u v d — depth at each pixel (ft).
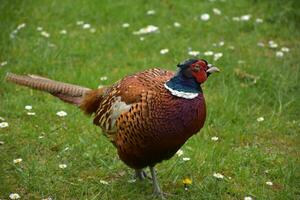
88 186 28.27
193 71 24.58
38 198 27.53
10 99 35.73
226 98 35.60
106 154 30.96
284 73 38.60
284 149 31.94
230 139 32.40
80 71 38.55
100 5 46.73
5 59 39.99
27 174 28.81
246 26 44.83
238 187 28.48
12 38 41.75
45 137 32.27
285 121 34.47
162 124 24.44
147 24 44.86
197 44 42.16
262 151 31.53
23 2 46.14
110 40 42.68
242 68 39.04
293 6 46.44
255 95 36.47
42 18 45.11
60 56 40.47
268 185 28.63
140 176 28.81
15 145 31.55
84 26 43.88
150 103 24.57
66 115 34.22
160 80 25.20
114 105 26.17
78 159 30.50
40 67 39.24
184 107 24.47
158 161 26.18
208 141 32.12
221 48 41.19
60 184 28.53
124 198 27.61
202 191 27.86
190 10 46.50
